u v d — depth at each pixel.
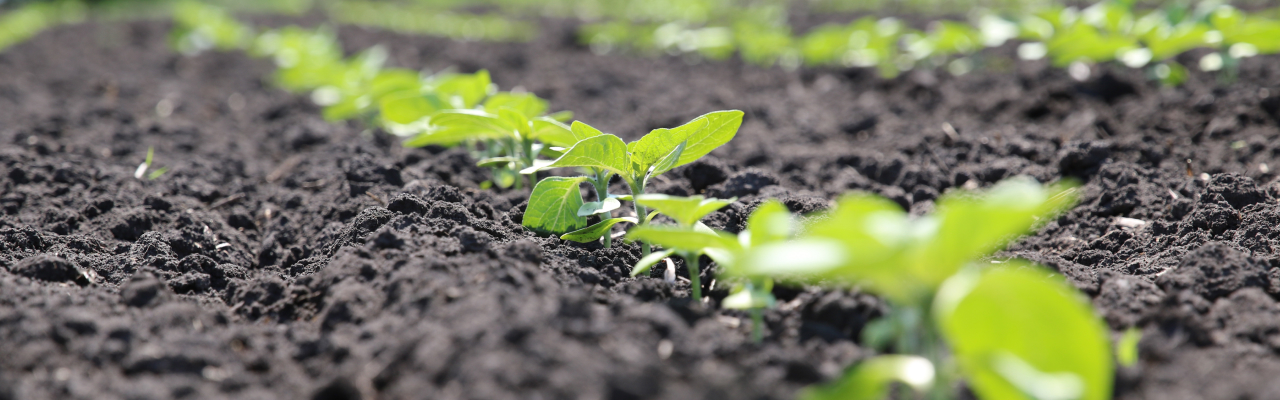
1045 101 4.49
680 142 2.15
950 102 4.95
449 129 2.91
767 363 1.60
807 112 5.18
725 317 1.87
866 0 11.94
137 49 9.20
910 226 1.18
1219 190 2.67
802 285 1.97
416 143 3.03
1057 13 4.98
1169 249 2.36
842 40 6.38
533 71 7.31
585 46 8.87
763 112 5.14
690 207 1.76
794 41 7.73
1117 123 4.06
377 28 11.80
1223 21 4.16
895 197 3.31
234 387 1.61
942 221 1.07
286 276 2.43
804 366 1.58
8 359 1.61
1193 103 4.02
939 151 3.91
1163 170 3.26
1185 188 2.89
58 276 2.17
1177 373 1.57
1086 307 1.88
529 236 2.58
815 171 3.85
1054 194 1.54
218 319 1.93
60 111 5.18
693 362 1.57
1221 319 1.73
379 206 2.81
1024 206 1.00
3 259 2.33
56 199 3.25
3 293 1.87
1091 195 3.01
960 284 1.19
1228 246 2.16
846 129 4.61
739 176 3.23
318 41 7.70
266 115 5.65
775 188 3.04
